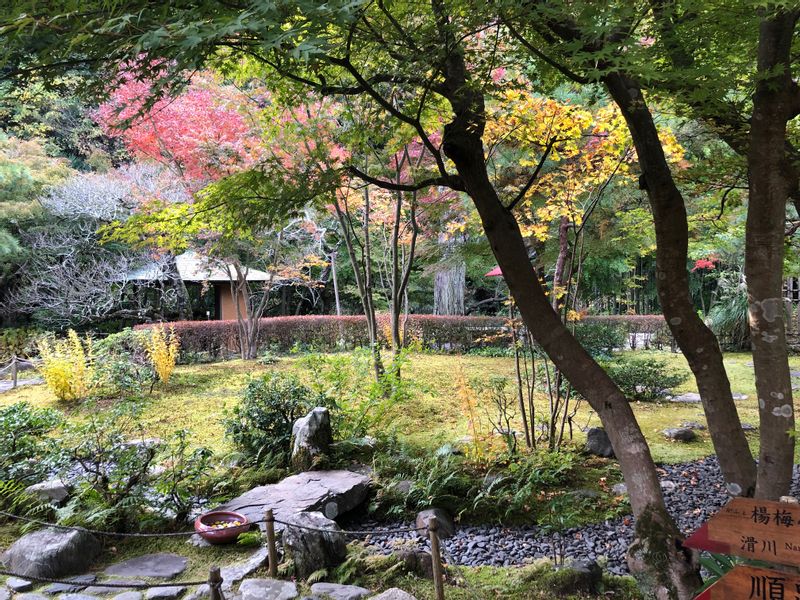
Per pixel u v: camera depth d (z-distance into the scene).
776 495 2.46
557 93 6.20
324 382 7.10
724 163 3.85
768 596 1.59
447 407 7.29
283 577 3.19
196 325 12.68
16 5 1.59
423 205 7.43
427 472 4.66
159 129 7.92
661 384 7.74
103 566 3.37
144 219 3.62
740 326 13.24
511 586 3.27
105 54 1.78
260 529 3.75
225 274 13.54
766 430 2.50
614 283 15.12
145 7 1.66
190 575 3.26
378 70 3.23
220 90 7.80
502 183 5.97
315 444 4.93
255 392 5.50
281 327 13.94
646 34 2.68
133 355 9.89
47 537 3.37
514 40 3.03
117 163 16.44
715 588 1.66
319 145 3.74
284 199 3.35
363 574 3.25
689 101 2.85
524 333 6.30
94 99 2.11
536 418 6.66
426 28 2.69
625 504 4.46
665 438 6.11
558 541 3.99
